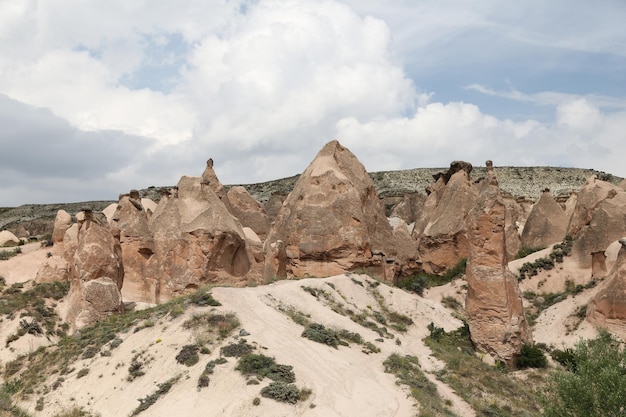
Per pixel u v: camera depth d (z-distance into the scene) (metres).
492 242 36.94
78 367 28.12
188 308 30.80
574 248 51.41
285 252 48.31
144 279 40.59
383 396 25.38
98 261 35.62
